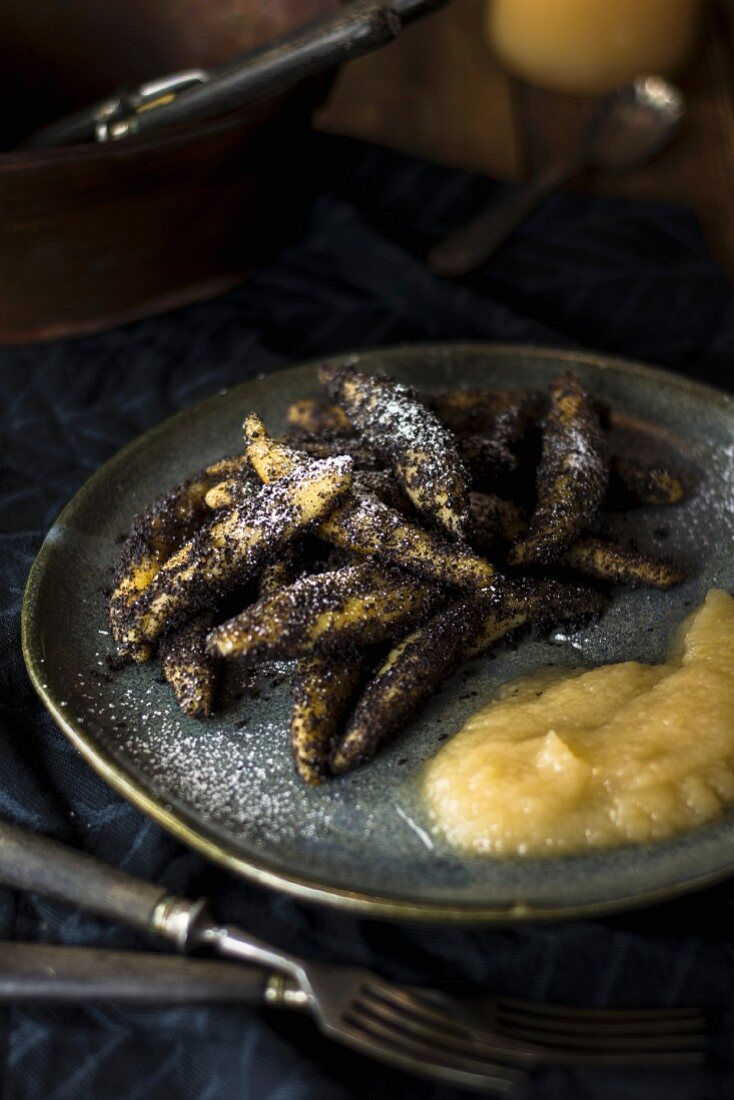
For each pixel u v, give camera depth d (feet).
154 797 1.39
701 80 2.53
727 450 1.77
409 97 2.51
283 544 1.53
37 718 1.56
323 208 2.24
